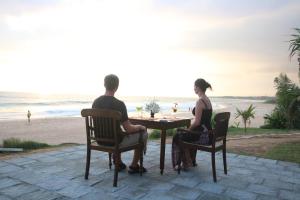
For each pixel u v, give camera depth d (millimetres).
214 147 4047
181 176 4250
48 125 26938
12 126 25828
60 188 3600
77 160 5070
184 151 4512
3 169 4398
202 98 4402
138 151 4285
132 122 4676
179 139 4402
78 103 68438
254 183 4027
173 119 4676
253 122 29922
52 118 34156
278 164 5172
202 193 3564
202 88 4441
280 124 14078
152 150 6184
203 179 4133
